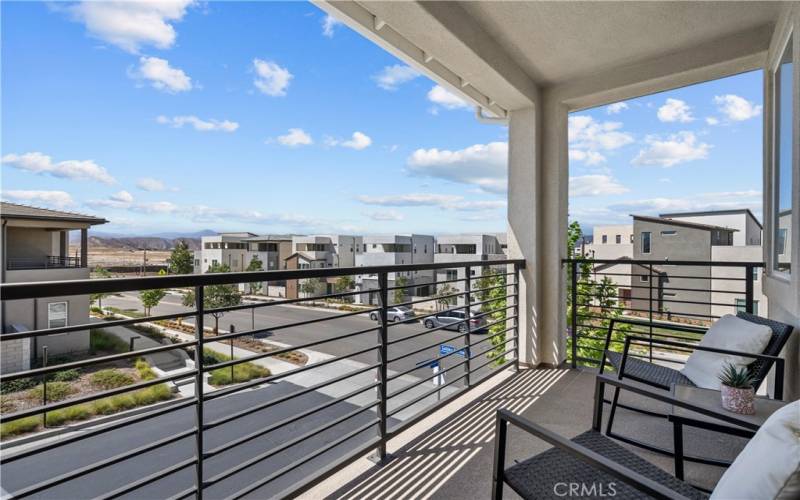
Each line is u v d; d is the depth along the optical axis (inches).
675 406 67.8
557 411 108.0
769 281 108.5
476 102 144.6
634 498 48.7
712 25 112.8
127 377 300.5
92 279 45.4
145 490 182.1
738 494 34.0
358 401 293.0
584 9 105.3
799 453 31.4
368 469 80.0
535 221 148.0
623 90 139.8
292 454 210.7
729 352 77.2
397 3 90.8
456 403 112.5
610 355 105.7
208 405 289.0
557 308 149.1
